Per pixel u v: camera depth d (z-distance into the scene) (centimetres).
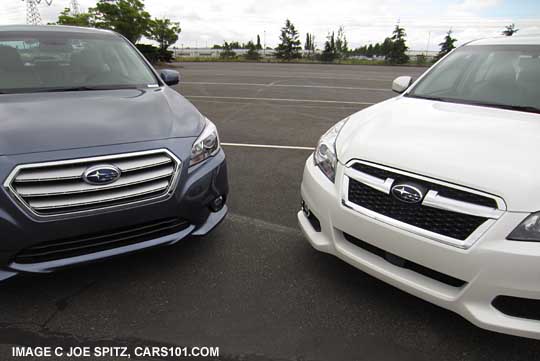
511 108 255
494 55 302
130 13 2759
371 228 189
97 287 226
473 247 161
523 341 192
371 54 6056
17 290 221
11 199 180
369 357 181
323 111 848
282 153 514
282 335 193
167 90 319
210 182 237
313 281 236
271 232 296
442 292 177
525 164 169
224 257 260
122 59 344
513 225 156
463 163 173
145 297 219
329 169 220
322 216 216
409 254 178
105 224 199
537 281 153
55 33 336
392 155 190
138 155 205
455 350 186
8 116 219
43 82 288
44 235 188
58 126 209
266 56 4928
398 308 213
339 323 202
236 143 561
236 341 189
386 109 264
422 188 176
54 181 188
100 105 250
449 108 255
